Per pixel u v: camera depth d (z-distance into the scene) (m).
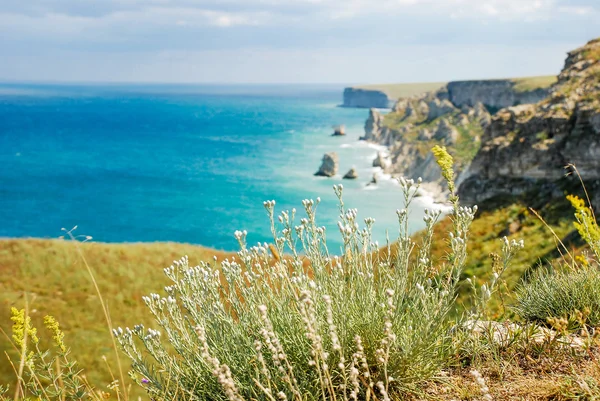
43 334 19.55
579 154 37.53
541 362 3.33
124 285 25.70
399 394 3.09
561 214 32.34
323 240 3.42
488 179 43.44
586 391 2.77
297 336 3.09
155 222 113.94
